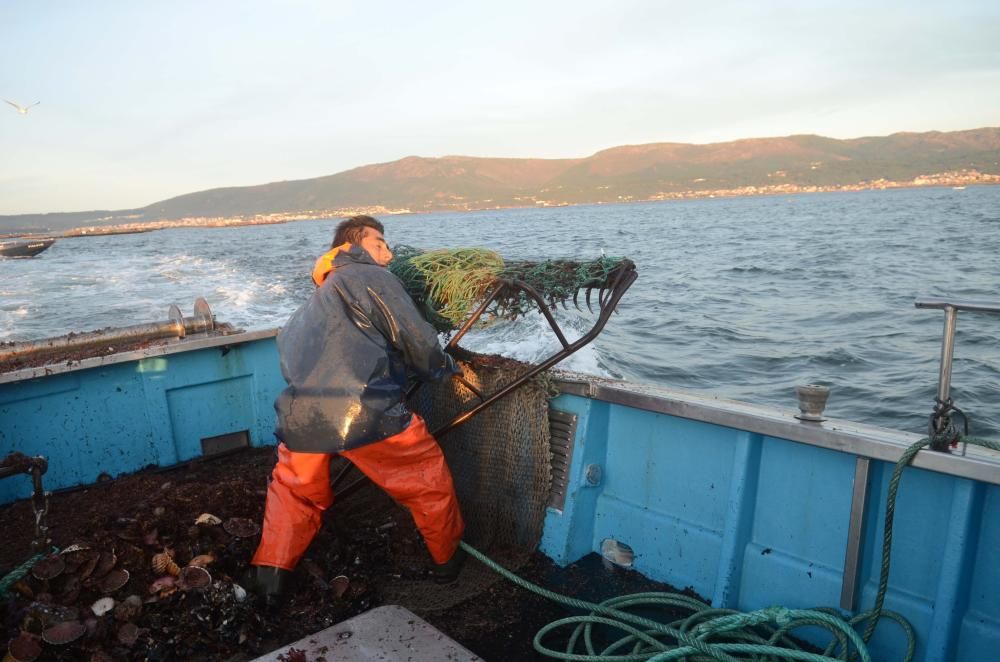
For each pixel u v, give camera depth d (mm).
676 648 2459
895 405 8312
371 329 2617
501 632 2803
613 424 3279
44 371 3523
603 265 3043
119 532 2842
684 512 3057
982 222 49062
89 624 2439
